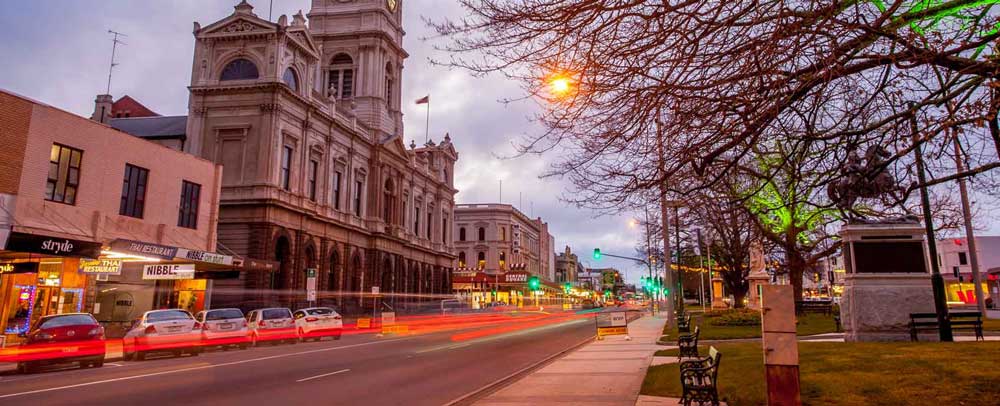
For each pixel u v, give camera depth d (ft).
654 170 26.27
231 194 145.28
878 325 51.06
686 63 21.49
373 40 210.79
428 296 250.57
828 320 96.48
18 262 77.92
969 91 23.59
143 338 67.05
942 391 27.73
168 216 104.53
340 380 48.14
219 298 139.03
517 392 38.63
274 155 147.23
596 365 52.75
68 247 75.25
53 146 84.23
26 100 80.43
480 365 59.47
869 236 52.85
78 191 87.40
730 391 32.37
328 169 172.65
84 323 59.26
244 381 47.50
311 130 164.35
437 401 38.14
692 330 89.30
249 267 108.68
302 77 163.12
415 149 246.27
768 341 23.99
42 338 55.88
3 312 78.48
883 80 23.72
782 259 125.70
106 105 159.22
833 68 21.06
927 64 22.36
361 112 206.90
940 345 41.55
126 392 41.83
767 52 20.20
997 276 198.18
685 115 23.09
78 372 55.26
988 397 26.14
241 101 149.48
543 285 404.16
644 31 21.44
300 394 40.96
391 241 211.20
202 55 153.28
